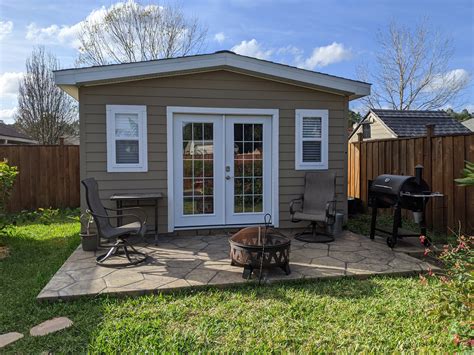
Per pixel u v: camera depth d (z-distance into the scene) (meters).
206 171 5.89
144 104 5.51
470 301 2.43
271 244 3.85
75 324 2.82
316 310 3.06
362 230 6.27
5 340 2.59
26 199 8.20
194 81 5.66
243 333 2.69
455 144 5.44
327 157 6.20
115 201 5.46
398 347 2.50
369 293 3.42
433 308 2.77
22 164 8.16
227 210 6.00
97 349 2.45
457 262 2.89
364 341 2.58
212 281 3.61
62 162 8.40
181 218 5.83
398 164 6.79
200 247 4.98
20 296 3.37
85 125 5.35
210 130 5.87
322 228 6.16
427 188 4.84
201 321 2.86
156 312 3.01
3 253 4.87
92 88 5.35
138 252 4.60
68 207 8.45
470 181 3.15
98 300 3.25
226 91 5.78
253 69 5.68
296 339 2.61
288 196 6.11
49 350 2.47
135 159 5.54
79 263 4.24
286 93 6.01
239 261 3.75
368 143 7.85
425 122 14.53
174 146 5.73
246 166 6.02
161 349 2.46
